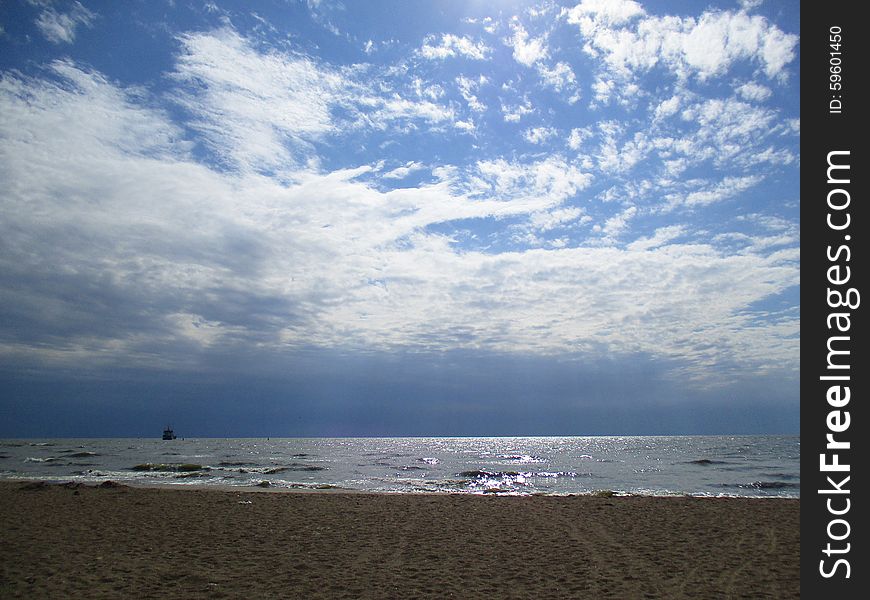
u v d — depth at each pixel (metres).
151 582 8.48
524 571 9.38
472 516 14.96
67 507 15.85
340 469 40.28
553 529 13.16
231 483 28.22
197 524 13.38
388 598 7.89
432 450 86.44
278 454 65.94
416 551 10.83
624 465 45.19
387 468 41.69
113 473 34.53
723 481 30.48
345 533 12.52
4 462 46.34
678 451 75.31
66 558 9.80
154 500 17.56
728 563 9.95
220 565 9.59
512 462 51.16
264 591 8.16
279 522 13.80
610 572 9.33
